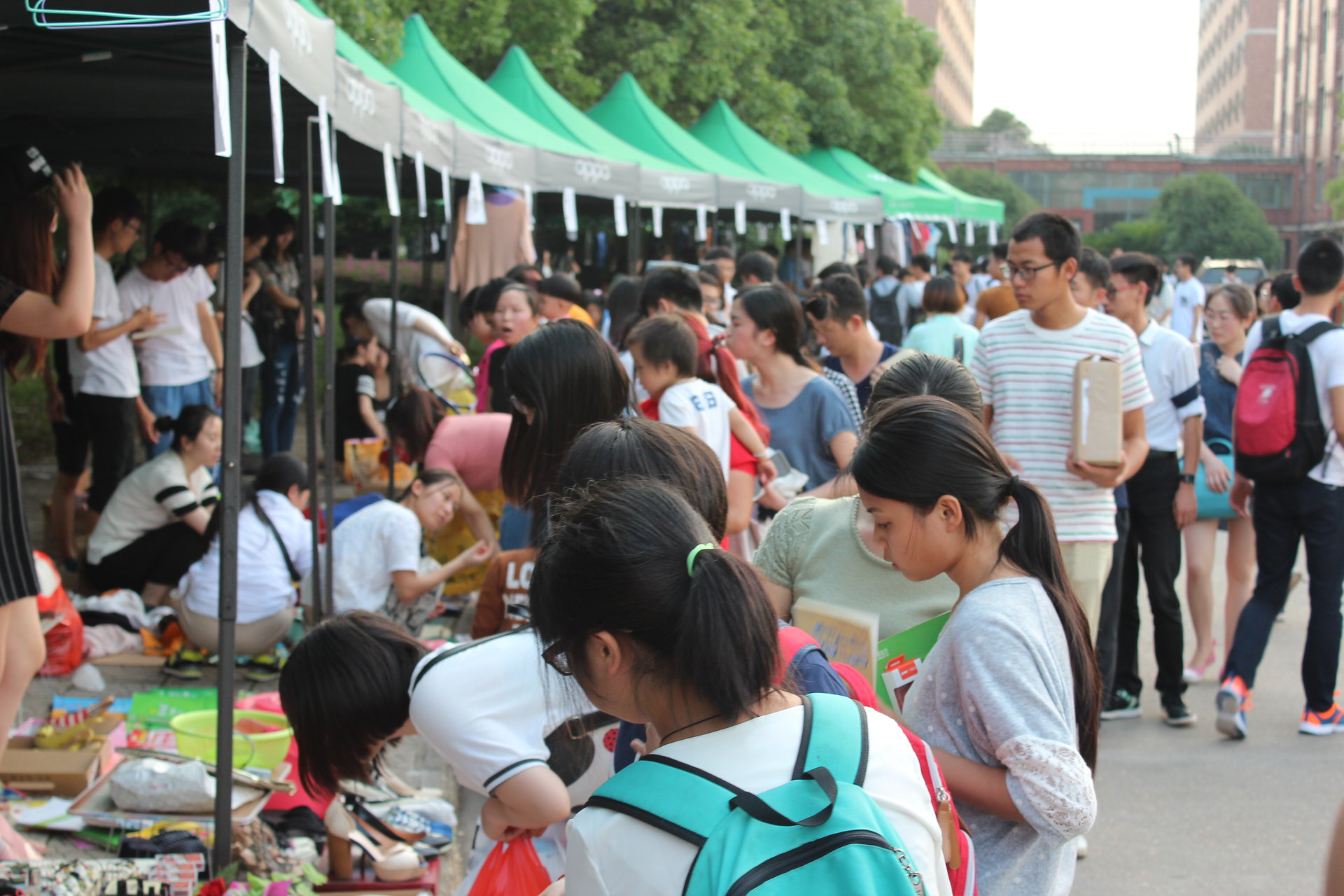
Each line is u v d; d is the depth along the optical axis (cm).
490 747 215
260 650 491
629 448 196
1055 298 396
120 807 338
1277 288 614
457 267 1005
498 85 1198
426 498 500
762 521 413
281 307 922
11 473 281
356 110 489
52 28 274
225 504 300
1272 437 489
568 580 137
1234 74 10300
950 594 237
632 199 1066
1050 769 174
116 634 517
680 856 125
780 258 2066
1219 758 491
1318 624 508
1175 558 526
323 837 347
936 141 2823
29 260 288
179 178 821
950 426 187
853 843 124
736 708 134
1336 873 119
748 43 2050
